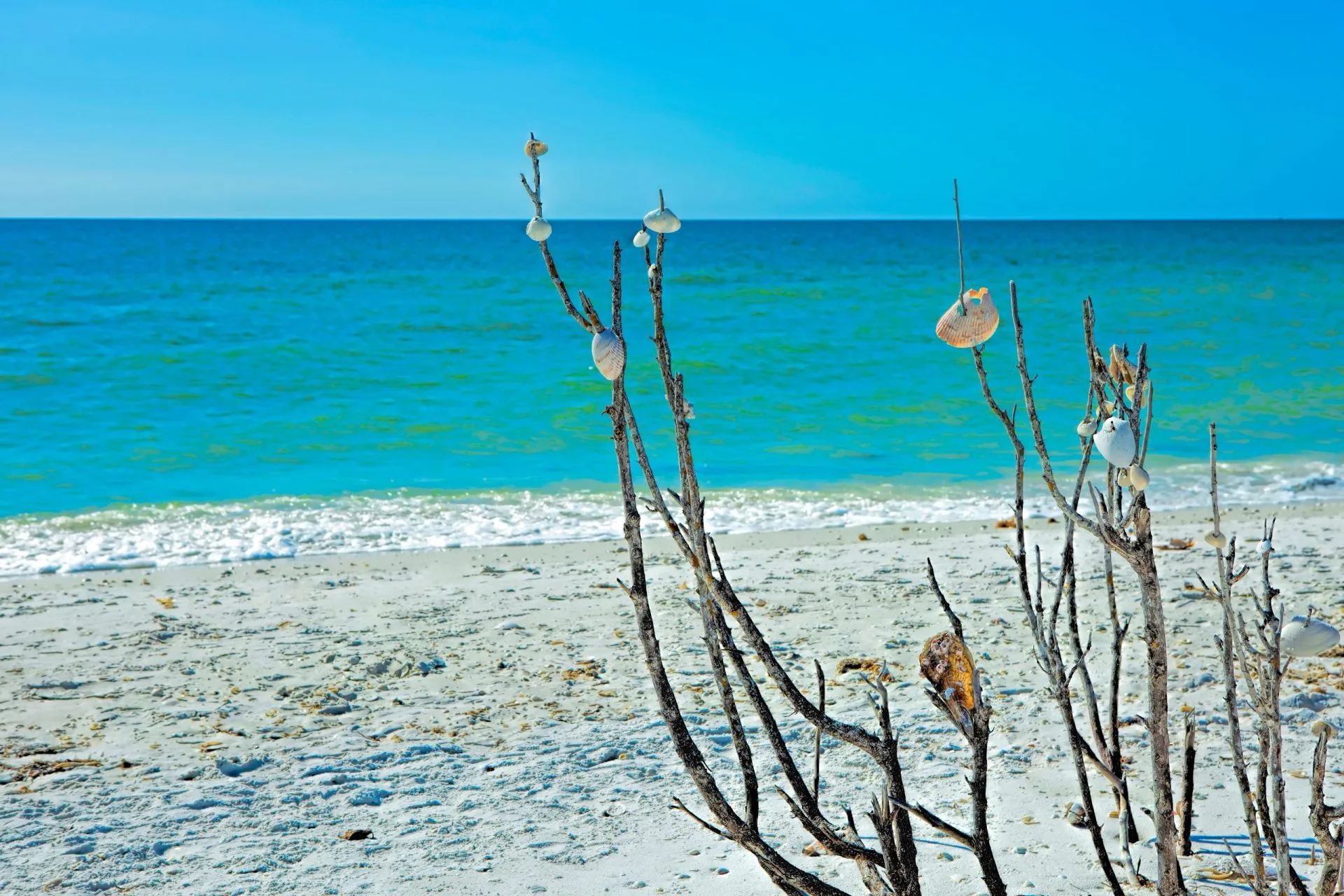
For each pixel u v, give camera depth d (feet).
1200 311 104.99
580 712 17.33
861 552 28.68
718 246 277.64
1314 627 7.04
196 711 17.61
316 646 21.13
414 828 13.21
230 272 155.53
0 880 11.98
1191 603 21.93
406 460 44.88
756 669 19.19
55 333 85.61
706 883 11.49
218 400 59.16
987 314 6.74
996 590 24.17
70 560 29.14
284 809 13.85
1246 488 37.55
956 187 6.54
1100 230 420.77
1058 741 15.08
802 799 6.62
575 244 265.34
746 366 71.10
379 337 84.89
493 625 22.43
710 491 38.50
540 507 35.86
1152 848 11.67
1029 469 41.83
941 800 13.32
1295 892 7.27
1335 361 72.23
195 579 27.07
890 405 57.26
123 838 13.02
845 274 154.61
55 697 18.29
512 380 65.31
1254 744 14.57
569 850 12.48
